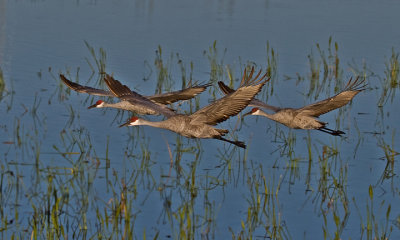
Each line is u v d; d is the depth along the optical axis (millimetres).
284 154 17906
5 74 23109
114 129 19219
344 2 37094
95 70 24141
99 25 29938
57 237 12992
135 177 16250
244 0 37031
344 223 14352
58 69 23922
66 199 14891
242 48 27031
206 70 24391
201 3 35875
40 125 19156
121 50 26312
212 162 17312
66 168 16438
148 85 22844
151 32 29016
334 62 25594
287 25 31094
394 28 30891
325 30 30250
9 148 17469
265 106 15656
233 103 12922
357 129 18984
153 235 13555
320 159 17047
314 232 13953
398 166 17156
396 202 15305
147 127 19531
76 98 21594
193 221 13812
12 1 34062
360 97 22438
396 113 20891
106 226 13539
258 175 16562
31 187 15469
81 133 18750
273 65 24406
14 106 20469
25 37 27453
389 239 13625
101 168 16641
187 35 28688
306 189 15898
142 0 35969
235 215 14570
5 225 13234
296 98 22219
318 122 15414
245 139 18891
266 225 14148
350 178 16500
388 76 23203
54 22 30156
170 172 16625
